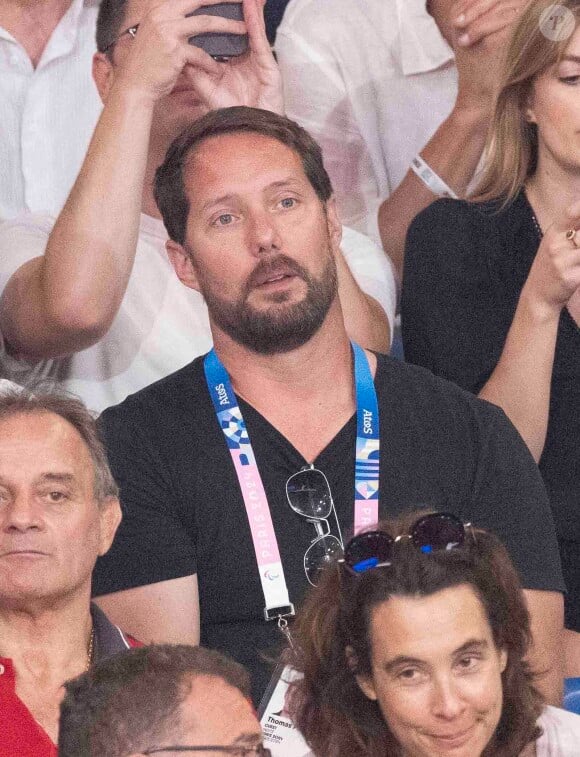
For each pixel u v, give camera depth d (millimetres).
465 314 14414
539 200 14617
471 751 9586
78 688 7312
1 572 10680
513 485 12266
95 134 13711
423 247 14734
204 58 14062
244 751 7070
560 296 13445
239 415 12227
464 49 16219
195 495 12000
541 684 11898
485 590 9797
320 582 10352
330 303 12195
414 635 9609
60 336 13914
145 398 12539
